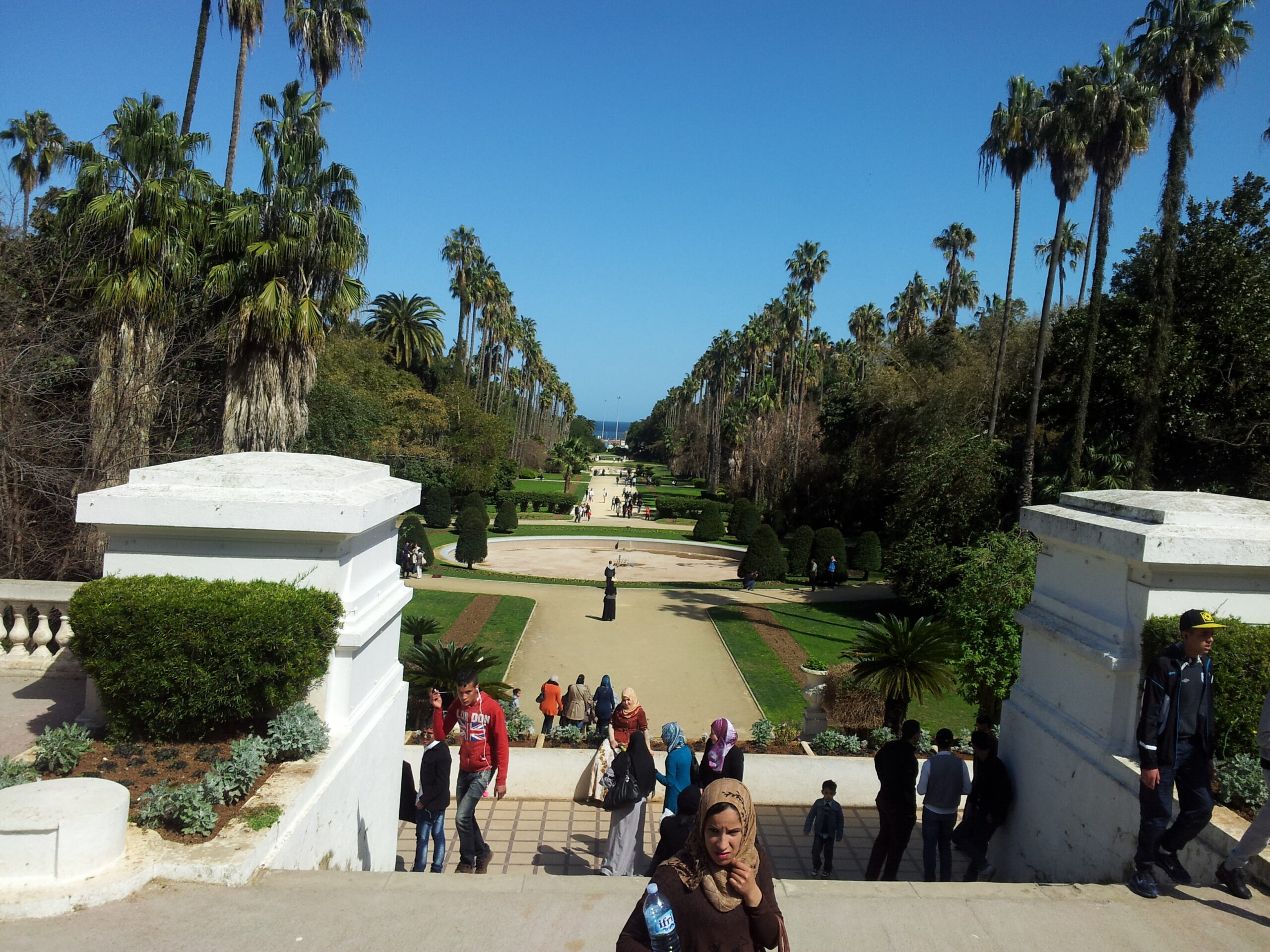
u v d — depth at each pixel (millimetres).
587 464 121062
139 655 4582
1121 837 4590
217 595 4648
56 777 4355
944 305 59719
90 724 5105
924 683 11305
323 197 16859
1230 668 4688
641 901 2371
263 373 16281
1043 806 5562
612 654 20375
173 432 16578
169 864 3594
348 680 5109
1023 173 26547
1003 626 12047
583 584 30188
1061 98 23078
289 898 3588
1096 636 5113
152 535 5016
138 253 13484
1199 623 4090
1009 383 29641
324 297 17266
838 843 7809
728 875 2348
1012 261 27094
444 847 6031
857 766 8898
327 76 23844
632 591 29422
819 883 4188
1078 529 5332
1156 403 20531
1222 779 4492
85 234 13898
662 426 147125
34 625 6848
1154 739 4090
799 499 48969
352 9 23891
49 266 14258
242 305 15758
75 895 3297
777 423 55250
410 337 55250
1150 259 23969
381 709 5848
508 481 65812
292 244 15789
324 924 3439
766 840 7879
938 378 33281
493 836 7480
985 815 6094
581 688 13109
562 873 6715
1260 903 3994
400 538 31719
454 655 11516
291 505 4855
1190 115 19844
